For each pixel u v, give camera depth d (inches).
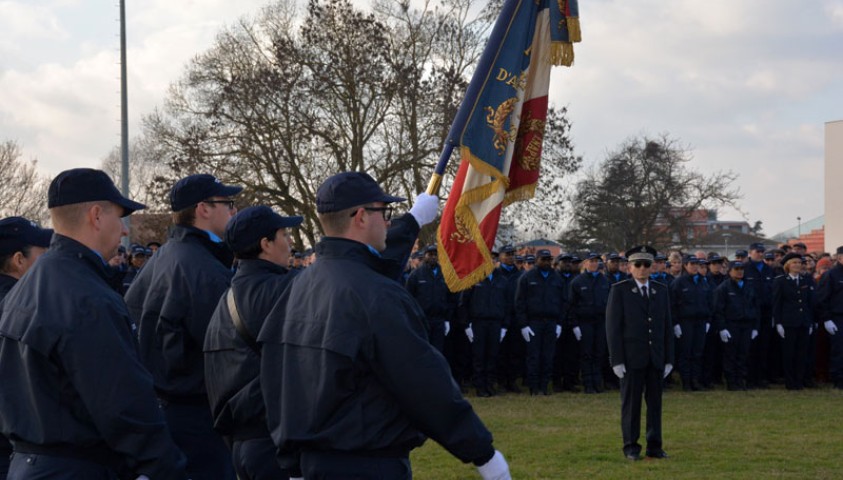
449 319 602.9
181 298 193.2
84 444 143.7
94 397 140.7
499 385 655.1
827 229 1376.7
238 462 174.6
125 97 936.3
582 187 1540.4
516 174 247.0
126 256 548.4
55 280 147.3
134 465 143.5
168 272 197.2
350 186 148.3
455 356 636.1
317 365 137.6
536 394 602.5
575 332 620.4
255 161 1075.9
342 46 1058.1
